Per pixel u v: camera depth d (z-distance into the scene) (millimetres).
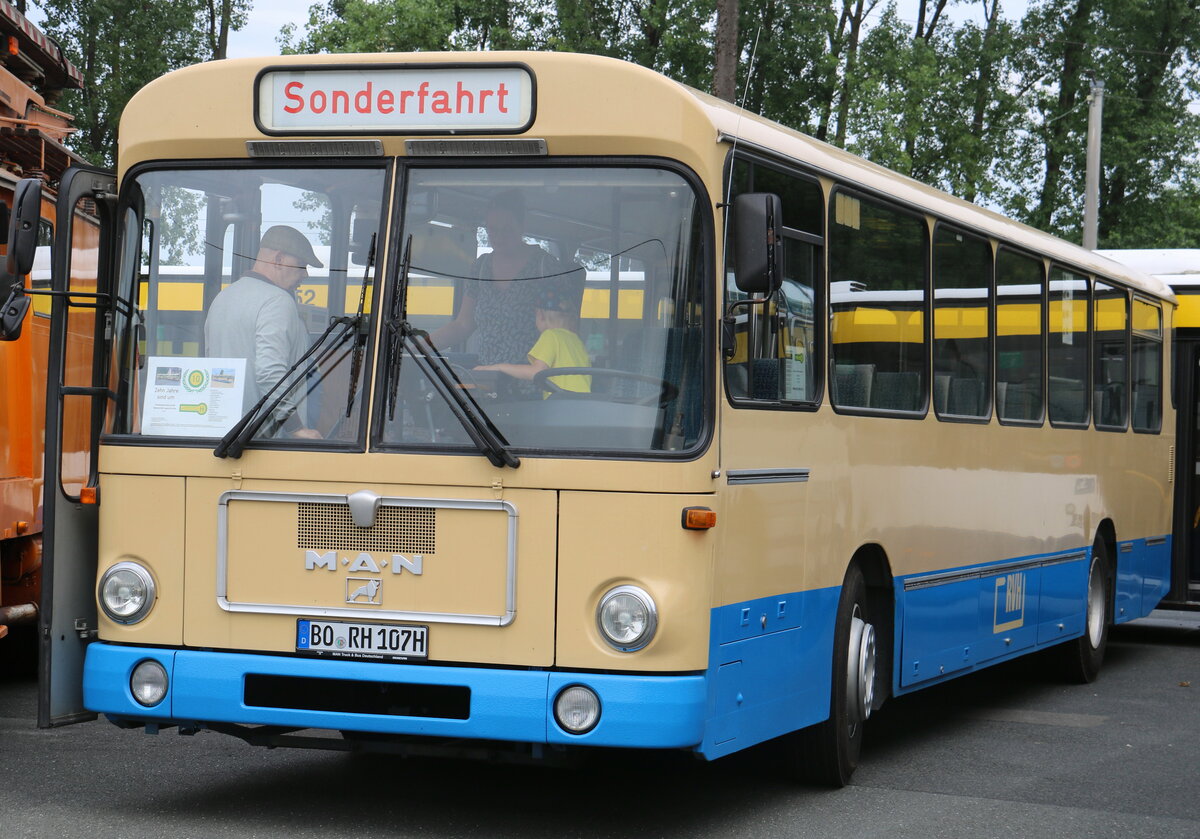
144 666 6438
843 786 7852
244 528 6391
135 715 6449
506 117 6324
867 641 8055
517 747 6266
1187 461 15461
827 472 7473
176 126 6637
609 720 5965
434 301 6348
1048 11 41875
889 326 8406
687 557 6066
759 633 6695
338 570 6281
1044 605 11234
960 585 9500
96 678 6488
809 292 7371
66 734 8711
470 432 6156
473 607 6152
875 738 9523
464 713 6156
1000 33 40562
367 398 6320
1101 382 12812
